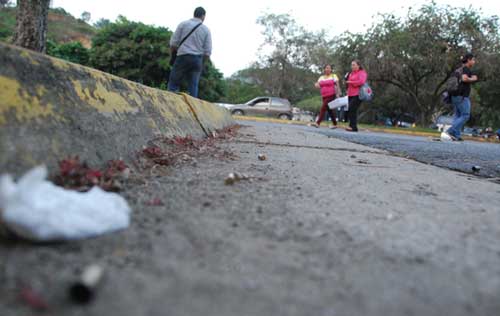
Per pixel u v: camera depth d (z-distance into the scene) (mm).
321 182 2207
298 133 8023
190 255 1050
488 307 864
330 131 10586
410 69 23562
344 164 3168
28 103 1444
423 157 4543
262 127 9789
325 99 12141
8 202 973
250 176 2213
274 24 36781
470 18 20984
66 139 1567
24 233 972
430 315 823
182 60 6203
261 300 848
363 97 10719
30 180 1015
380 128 17641
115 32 22484
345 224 1392
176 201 1535
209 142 3867
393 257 1111
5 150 1225
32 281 837
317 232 1290
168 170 2158
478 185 2553
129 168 1925
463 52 20844
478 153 5840
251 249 1120
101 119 1931
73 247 1013
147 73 22391
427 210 1671
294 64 38031
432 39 21234
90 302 783
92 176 1492
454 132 9375
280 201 1675
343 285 936
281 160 3119
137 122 2406
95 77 2107
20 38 3061
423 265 1064
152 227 1219
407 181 2490
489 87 28766
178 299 829
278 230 1291
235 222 1345
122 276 902
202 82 25609
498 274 1026
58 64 1771
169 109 3342
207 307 808
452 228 1409
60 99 1667
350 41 23828
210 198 1632
